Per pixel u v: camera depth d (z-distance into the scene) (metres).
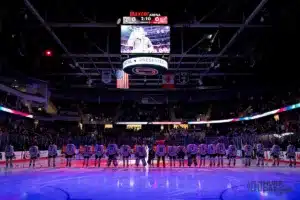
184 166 23.12
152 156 24.62
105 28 29.75
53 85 46.94
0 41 28.72
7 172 18.45
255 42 31.08
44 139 36.03
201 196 9.76
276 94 46.41
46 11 24.84
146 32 22.98
